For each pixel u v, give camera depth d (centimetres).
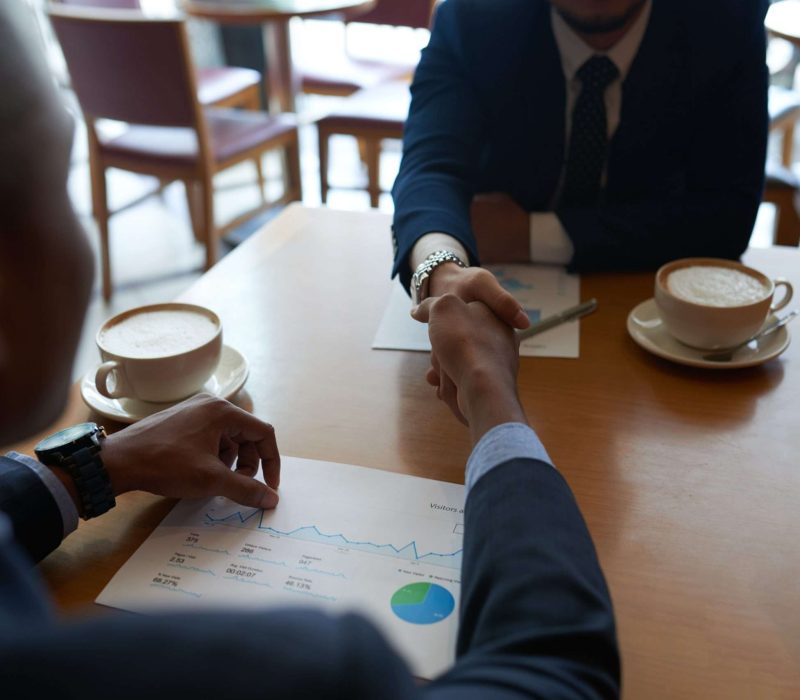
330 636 28
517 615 49
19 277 32
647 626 61
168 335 90
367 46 415
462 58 135
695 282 100
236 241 320
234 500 73
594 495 74
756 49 127
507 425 67
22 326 33
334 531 70
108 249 278
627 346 100
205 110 298
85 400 89
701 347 96
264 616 29
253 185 377
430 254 103
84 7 327
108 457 72
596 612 50
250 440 79
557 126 134
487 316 82
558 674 45
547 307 110
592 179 137
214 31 416
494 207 125
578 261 119
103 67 246
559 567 52
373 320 107
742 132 128
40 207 32
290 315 109
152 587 65
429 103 137
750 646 59
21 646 27
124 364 85
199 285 117
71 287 34
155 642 27
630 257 120
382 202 349
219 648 27
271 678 27
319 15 284
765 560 67
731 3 125
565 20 125
